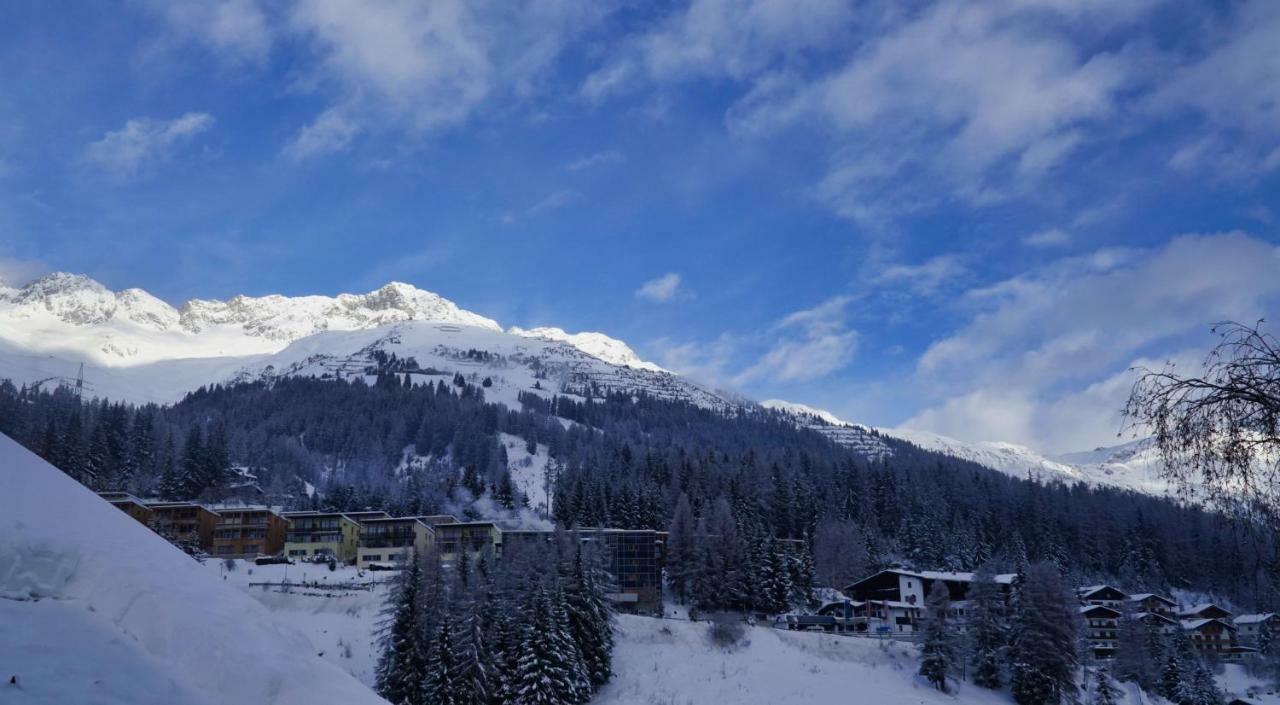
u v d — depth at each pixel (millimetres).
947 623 85750
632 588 110500
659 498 150000
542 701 63031
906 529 164375
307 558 118938
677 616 108438
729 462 190375
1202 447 11828
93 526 9922
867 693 76438
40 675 6664
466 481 183625
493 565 83000
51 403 176875
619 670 76375
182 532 122875
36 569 8477
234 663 7688
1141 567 153875
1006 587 110750
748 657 81438
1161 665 92125
